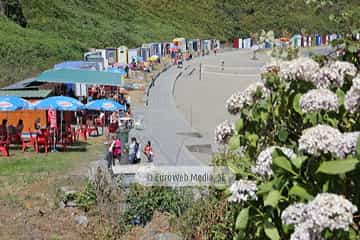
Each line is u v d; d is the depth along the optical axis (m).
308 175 3.96
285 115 5.12
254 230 4.60
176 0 120.44
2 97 27.83
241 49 105.56
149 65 64.50
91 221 15.09
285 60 6.03
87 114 32.81
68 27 74.19
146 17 103.25
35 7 74.56
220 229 8.92
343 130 4.56
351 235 3.57
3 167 22.36
